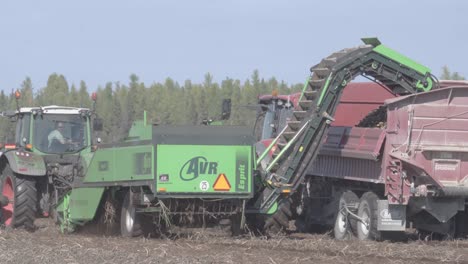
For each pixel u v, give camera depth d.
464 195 32.56
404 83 35.72
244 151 30.48
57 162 39.41
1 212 38.97
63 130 40.34
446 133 32.66
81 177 35.88
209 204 31.05
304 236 36.84
